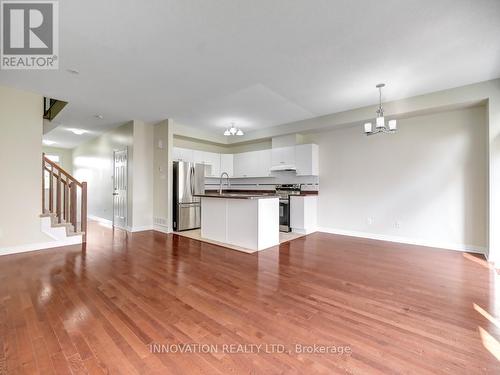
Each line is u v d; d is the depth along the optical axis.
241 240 4.17
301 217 5.23
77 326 1.82
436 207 4.12
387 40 2.44
